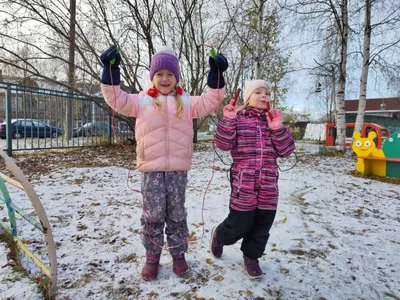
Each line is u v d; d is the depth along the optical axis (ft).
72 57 32.45
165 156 6.54
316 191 15.98
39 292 6.19
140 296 6.36
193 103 6.88
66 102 33.86
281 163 26.86
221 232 7.27
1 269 6.94
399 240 9.75
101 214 11.14
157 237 6.92
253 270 7.04
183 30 32.35
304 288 6.86
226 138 6.66
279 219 11.32
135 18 29.40
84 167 20.21
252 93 7.27
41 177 16.88
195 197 13.93
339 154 33.83
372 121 72.08
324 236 9.84
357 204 13.88
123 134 37.32
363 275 7.55
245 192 6.61
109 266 7.51
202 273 7.29
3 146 31.48
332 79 40.06
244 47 36.06
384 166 20.36
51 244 5.73
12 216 7.74
